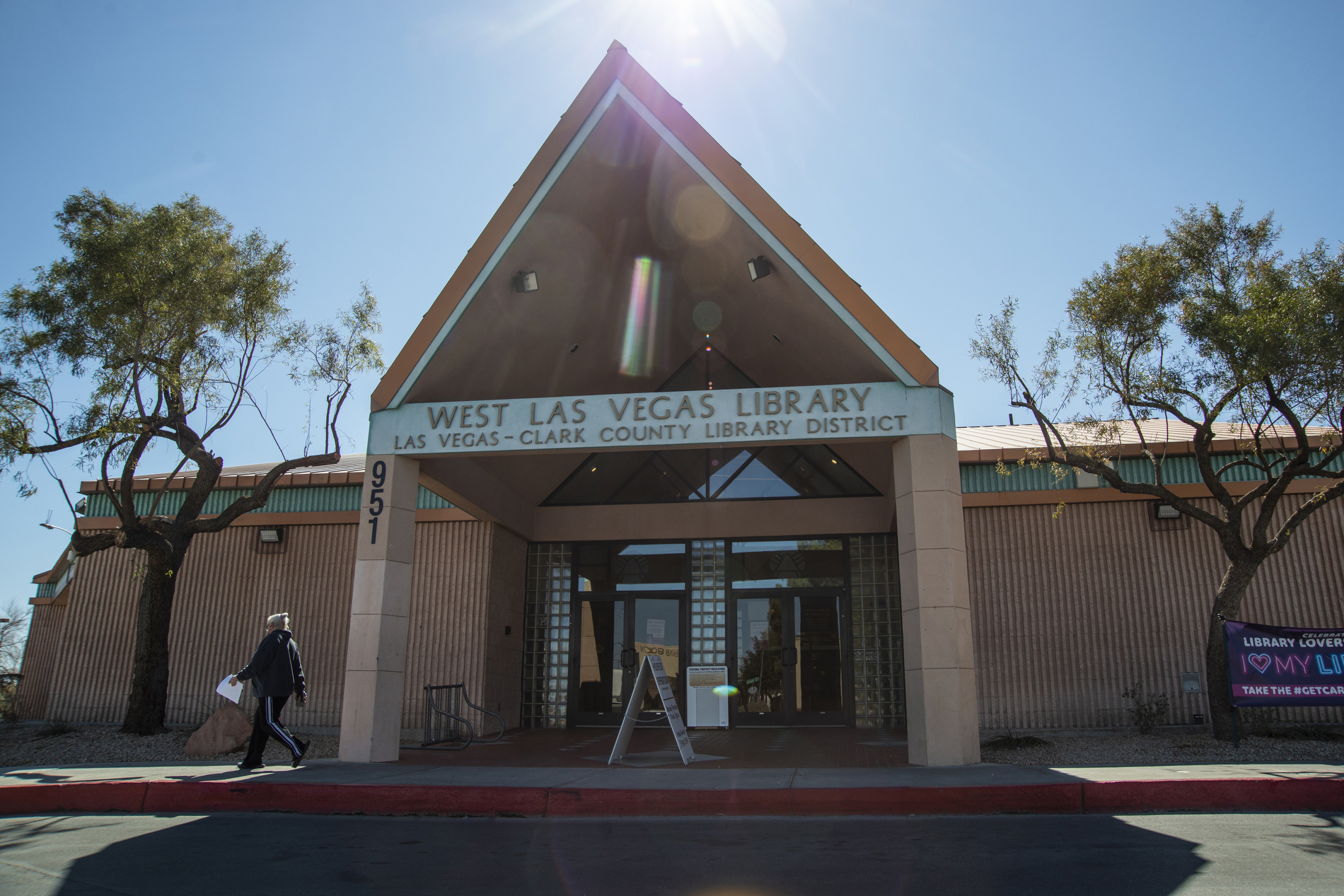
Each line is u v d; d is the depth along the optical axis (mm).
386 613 10164
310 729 15164
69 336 11070
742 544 15625
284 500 16422
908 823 6520
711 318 14133
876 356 9961
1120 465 14172
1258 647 9469
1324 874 4789
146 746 10984
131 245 11062
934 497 9477
